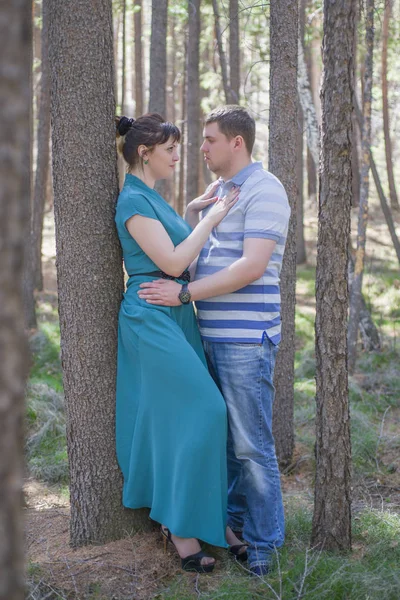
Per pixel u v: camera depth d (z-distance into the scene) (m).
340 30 2.81
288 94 4.22
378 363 7.25
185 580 2.92
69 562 3.02
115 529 3.24
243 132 3.07
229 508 3.38
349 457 3.05
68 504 3.99
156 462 3.01
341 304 2.96
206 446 2.90
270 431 3.11
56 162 3.10
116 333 3.20
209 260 3.10
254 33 9.34
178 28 13.03
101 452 3.19
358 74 15.03
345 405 3.01
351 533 3.13
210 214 3.04
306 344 8.32
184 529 2.92
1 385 1.11
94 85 3.03
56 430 5.20
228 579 2.91
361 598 2.64
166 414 2.97
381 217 14.82
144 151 3.07
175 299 2.96
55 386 6.52
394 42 11.16
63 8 2.96
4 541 1.12
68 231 3.11
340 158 2.88
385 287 10.27
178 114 21.62
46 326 8.83
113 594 2.80
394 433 5.22
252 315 3.01
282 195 3.01
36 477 4.51
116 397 3.17
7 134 1.09
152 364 2.96
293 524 3.41
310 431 5.33
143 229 2.96
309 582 2.78
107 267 3.15
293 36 4.18
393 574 2.74
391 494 4.08
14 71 1.09
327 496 3.05
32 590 2.73
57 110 3.05
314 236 14.73
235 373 3.03
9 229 1.11
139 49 12.18
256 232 2.92
